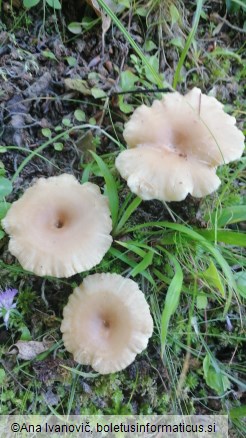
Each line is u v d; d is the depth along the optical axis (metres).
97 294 0.15
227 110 0.20
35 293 0.16
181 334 0.17
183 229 0.15
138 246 0.17
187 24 0.21
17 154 0.18
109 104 0.19
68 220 0.15
